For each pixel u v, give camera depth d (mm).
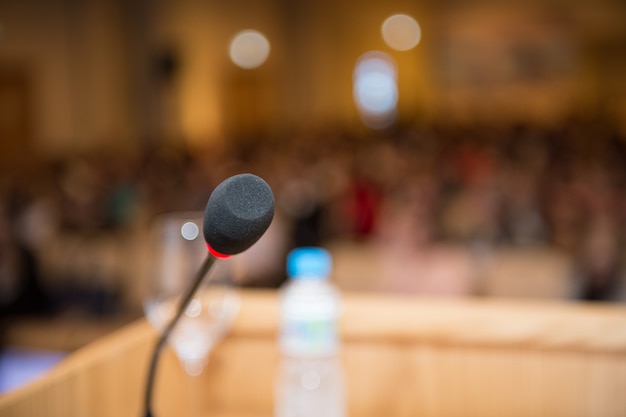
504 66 14875
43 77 8945
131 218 5406
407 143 10414
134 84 10047
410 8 14211
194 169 8055
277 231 3578
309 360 876
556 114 14617
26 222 4539
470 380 858
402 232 2814
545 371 832
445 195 4242
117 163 8219
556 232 3348
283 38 12953
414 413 877
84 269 3373
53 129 9016
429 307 886
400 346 878
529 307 882
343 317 889
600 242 2633
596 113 14547
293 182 5969
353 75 15375
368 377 890
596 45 17391
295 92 13234
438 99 15320
